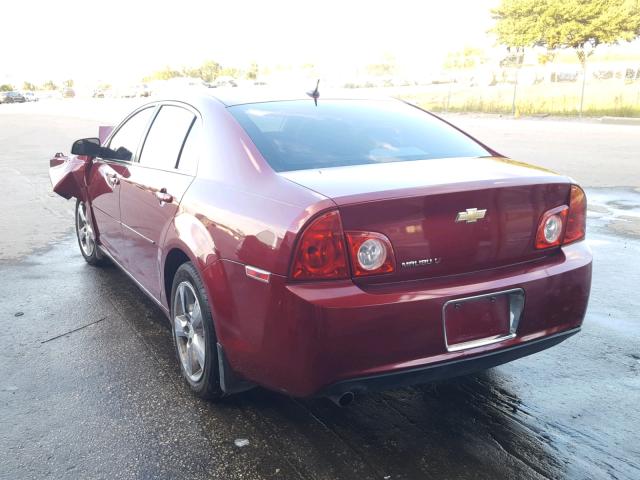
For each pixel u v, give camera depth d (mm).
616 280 5516
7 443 3104
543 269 3008
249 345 2922
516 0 39031
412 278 2770
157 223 3830
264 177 3072
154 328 4539
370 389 2748
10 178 12180
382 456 2963
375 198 2650
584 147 15125
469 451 3000
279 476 2824
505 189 2889
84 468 2898
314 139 3422
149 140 4371
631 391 3580
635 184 10094
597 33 37000
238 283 2932
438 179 2877
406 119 3900
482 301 2859
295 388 2783
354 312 2609
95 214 5457
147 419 3307
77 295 5266
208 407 3420
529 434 3145
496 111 29391
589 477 2803
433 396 3535
